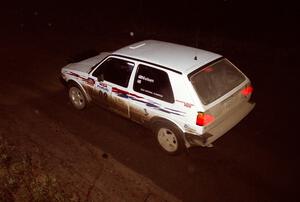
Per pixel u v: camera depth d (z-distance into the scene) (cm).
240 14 1279
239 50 1016
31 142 650
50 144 643
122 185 532
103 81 647
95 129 683
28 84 901
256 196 496
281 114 684
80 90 718
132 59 594
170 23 1294
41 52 1132
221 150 596
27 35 1338
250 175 536
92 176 555
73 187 531
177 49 607
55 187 526
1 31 1417
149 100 571
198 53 585
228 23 1223
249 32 1126
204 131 519
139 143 634
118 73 619
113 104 654
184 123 534
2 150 612
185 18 1321
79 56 887
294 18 1183
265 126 651
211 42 1091
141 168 569
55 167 578
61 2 1752
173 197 505
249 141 612
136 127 680
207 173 547
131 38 1206
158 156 596
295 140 606
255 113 695
